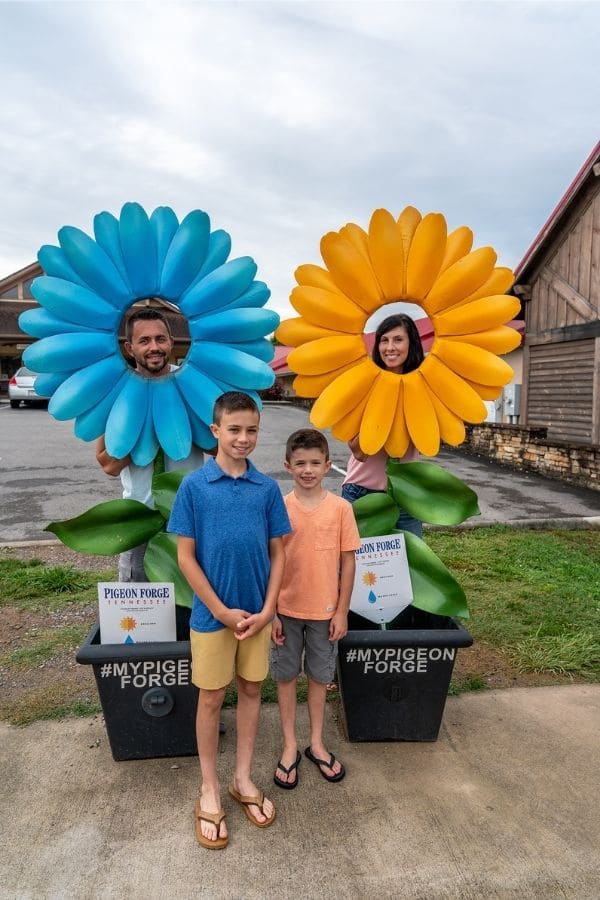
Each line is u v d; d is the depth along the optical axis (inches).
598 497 295.3
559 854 76.9
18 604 153.3
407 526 113.7
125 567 107.6
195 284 100.6
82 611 149.3
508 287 106.6
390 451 107.3
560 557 193.0
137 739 92.4
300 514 89.0
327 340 102.1
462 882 72.9
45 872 73.2
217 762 93.4
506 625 142.2
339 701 111.3
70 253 94.1
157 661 90.4
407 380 105.0
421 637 94.8
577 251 354.3
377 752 97.2
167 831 79.7
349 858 75.9
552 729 103.8
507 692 115.6
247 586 77.9
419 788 88.6
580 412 357.4
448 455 438.6
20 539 214.2
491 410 448.8
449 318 104.2
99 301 97.1
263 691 113.5
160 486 100.8
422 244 100.8
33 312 97.0
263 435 519.5
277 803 85.2
